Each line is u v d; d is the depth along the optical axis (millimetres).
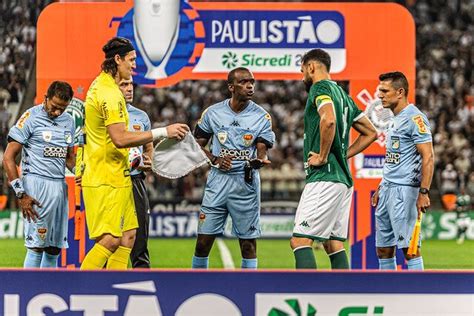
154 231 68500
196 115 88125
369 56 34531
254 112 31234
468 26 101625
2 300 19391
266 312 19344
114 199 24656
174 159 25172
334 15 34375
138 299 19359
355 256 35094
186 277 19328
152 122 87500
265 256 50750
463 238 65688
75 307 19375
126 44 24781
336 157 26469
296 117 88250
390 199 29453
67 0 36500
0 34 67250
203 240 31391
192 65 34344
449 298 19281
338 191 26219
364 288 19328
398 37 34500
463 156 83062
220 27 34281
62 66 34250
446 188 77625
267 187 80000
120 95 24484
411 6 103188
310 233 26141
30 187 29016
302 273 19312
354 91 34688
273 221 68562
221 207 31172
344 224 26953
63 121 29484
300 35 34344
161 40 34188
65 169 30578
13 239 60375
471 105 89688
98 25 34250
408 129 28891
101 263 24594
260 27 34281
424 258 49312
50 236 29484
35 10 69062
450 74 94250
